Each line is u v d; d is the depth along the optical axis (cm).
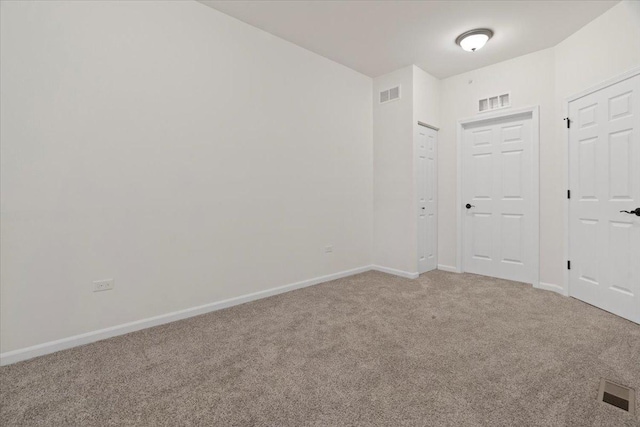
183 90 259
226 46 284
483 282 368
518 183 368
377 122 429
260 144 312
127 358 195
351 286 355
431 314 267
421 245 412
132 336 227
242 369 182
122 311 233
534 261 350
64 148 207
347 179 402
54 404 152
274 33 317
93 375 177
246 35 298
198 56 266
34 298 200
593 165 285
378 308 283
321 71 367
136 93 235
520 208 367
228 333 231
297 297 316
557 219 332
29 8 194
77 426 137
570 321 250
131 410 147
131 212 235
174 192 256
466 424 135
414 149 389
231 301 290
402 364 186
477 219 404
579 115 299
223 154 284
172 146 254
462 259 418
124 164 231
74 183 211
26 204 196
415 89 388
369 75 423
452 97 419
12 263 192
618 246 261
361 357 194
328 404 150
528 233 361
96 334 220
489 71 383
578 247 304
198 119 268
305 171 354
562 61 321
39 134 198
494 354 197
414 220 391
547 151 339
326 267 379
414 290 338
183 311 261
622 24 256
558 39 319
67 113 207
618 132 260
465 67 392
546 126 339
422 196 411
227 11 279
